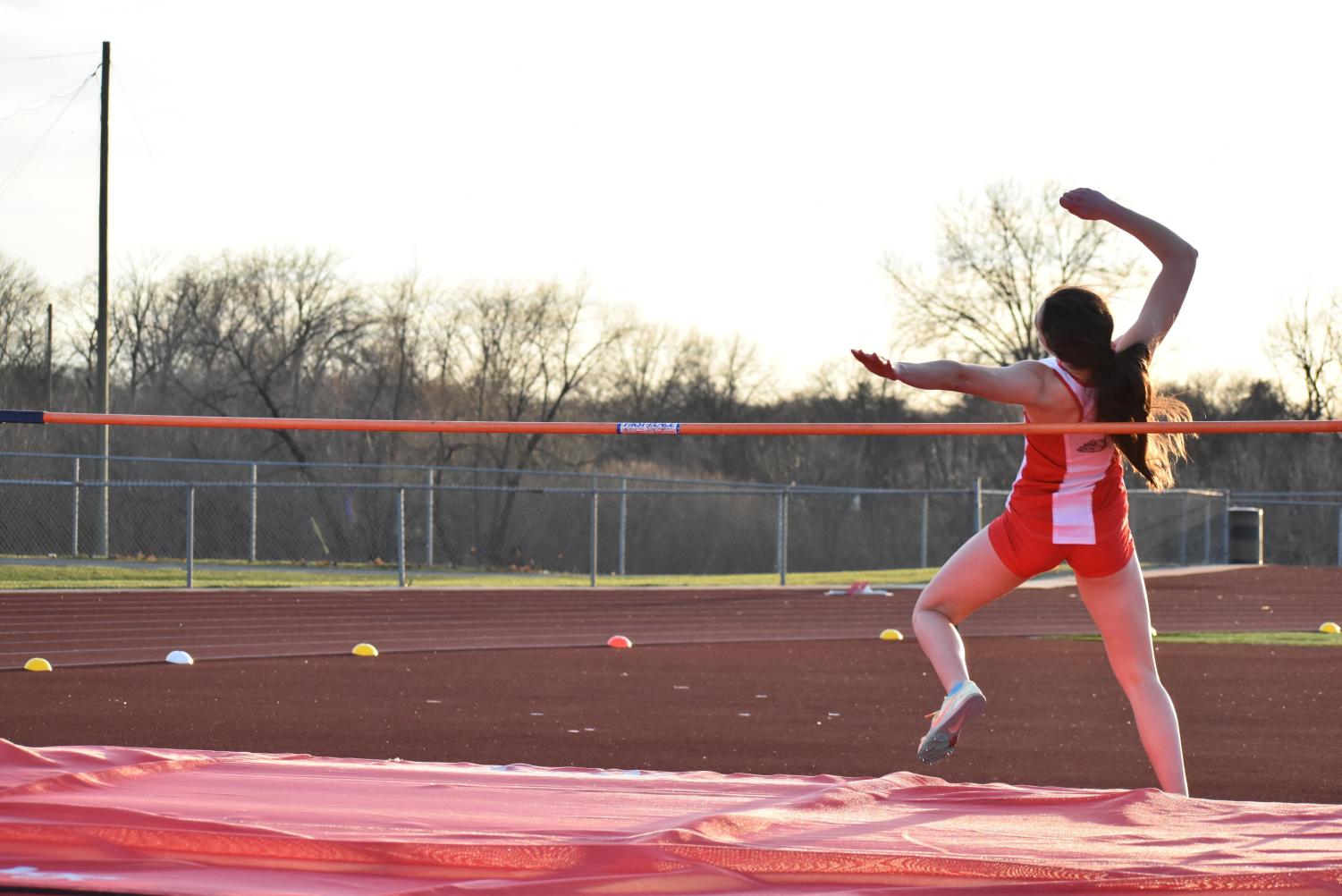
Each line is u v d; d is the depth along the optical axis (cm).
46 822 486
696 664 1579
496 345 5291
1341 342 5931
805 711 1181
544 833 488
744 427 617
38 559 3172
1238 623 2270
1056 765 918
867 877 435
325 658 1627
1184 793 579
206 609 2231
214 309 5031
